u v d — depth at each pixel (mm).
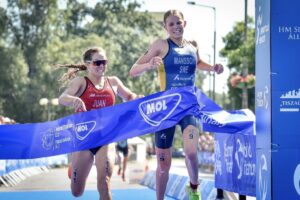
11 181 24562
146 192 17438
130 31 95438
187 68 10023
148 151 82125
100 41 90438
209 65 10477
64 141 9562
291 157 7855
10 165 25812
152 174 21266
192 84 10148
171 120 9344
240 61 78438
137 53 94250
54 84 85500
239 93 82438
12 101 85625
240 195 11820
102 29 94938
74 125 9469
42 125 9703
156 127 9352
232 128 10500
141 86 91125
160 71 10078
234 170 11820
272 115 7855
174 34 9938
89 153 9648
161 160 10039
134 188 19891
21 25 87625
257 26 8523
